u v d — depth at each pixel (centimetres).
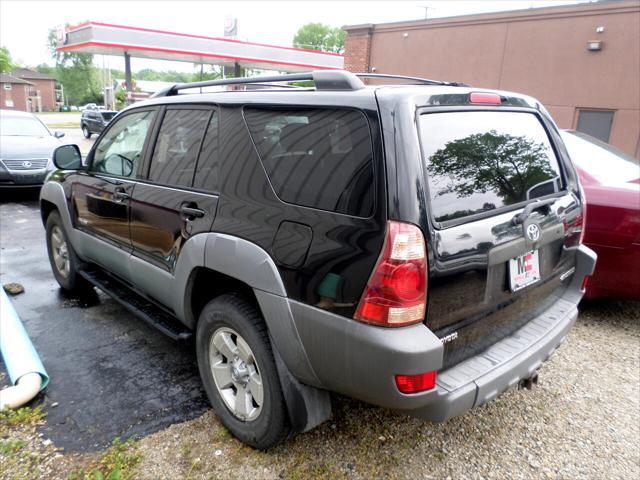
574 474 248
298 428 229
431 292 191
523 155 255
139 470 237
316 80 222
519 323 251
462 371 211
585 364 354
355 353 193
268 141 236
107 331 379
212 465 242
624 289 387
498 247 217
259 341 232
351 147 200
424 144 197
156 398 294
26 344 321
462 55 1352
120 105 3198
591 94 1154
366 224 190
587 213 386
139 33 1386
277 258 217
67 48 1502
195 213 261
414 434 271
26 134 962
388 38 1508
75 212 398
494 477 243
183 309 283
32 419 270
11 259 551
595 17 1120
